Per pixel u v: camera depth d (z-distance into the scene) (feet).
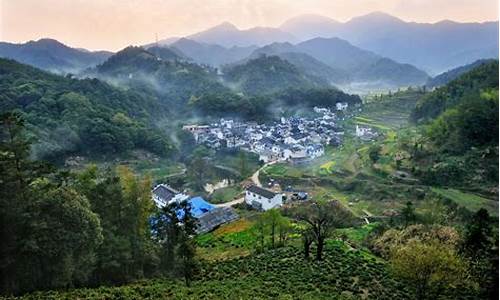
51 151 478.59
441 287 145.18
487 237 170.91
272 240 246.68
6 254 140.87
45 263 145.59
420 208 330.13
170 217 208.23
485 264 154.61
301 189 446.60
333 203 359.87
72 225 144.87
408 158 440.45
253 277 181.78
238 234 293.02
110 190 183.21
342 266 192.95
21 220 139.44
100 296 135.64
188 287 162.09
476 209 307.37
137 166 534.78
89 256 155.02
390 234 230.27
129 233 191.42
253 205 394.32
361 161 494.59
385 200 379.76
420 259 138.62
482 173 368.27
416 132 549.13
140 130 595.88
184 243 187.21
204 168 518.37
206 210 356.18
